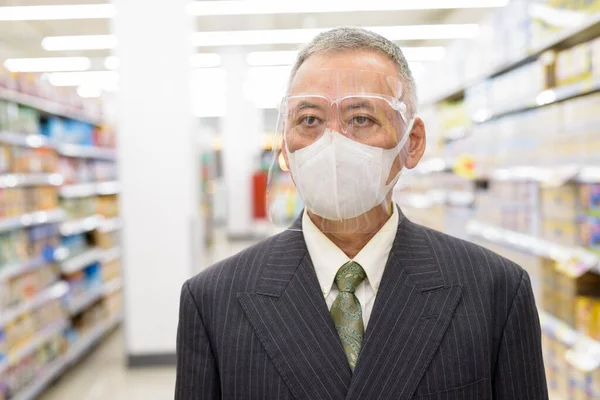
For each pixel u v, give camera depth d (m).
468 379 0.84
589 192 2.17
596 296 2.28
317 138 0.92
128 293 4.13
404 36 8.60
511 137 2.92
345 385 0.83
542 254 2.47
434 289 0.88
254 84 11.69
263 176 12.52
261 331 0.87
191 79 4.06
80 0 6.27
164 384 3.83
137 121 4.05
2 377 3.18
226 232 13.89
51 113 4.42
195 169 4.22
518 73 2.78
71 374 4.09
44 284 4.01
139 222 4.09
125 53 4.02
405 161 0.99
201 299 0.94
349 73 0.89
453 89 4.02
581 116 2.15
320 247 0.94
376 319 0.86
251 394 0.85
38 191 3.94
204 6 6.37
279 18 7.74
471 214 3.81
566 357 2.24
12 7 6.48
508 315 0.90
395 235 0.95
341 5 6.45
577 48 2.19
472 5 6.63
